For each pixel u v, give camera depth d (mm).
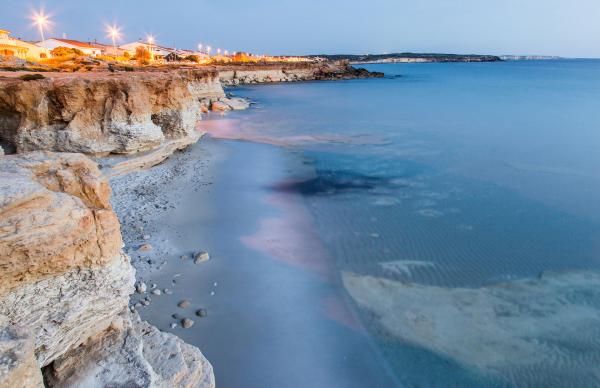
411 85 98438
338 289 11516
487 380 8555
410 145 31000
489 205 18688
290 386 8070
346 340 9477
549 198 19625
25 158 5387
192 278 11305
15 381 3381
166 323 9328
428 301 11195
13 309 4422
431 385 8406
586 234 15773
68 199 4883
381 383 8367
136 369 5109
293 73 122375
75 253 4859
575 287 12094
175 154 23812
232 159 24797
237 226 15148
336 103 59438
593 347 9555
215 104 48125
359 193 20062
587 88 84938
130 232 13656
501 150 29297
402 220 16828
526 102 59094
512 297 11523
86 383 4855
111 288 5355
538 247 14648
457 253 14055
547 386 8469
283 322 9891
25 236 4301
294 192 19766
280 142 31203
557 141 32219
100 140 18578
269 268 12273
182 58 118938
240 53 156500
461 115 46750
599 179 22500
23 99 17250
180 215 15594
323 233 15273
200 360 6480
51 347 4781
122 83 19016
